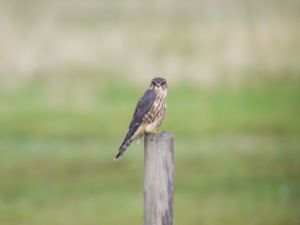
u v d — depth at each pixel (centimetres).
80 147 2211
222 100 2623
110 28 3189
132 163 2045
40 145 2233
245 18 3136
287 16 3112
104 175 1950
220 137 2311
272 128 2398
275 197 1770
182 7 3406
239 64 2820
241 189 1827
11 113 2534
